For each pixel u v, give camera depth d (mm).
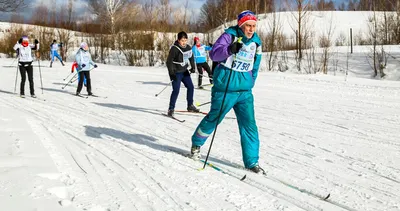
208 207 3365
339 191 3951
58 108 8656
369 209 3506
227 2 24734
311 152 5406
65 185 3508
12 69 19688
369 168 4734
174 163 4633
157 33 26516
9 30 35281
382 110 8602
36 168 3783
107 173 4094
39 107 8703
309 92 11367
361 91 11344
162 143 5699
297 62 20109
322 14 37250
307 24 31312
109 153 4945
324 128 6930
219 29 25391
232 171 4465
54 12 34750
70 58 30969
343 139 6156
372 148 5641
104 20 31641
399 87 11781
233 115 8023
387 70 17016
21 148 4461
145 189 3703
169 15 25812
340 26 35094
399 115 8031
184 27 25750
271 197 3691
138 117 7805
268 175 4391
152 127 6871
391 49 20359
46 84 13625
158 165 4527
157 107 9133
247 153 4492
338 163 4926
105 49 29750
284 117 7914
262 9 28578
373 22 27531
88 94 11023
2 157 4059
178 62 8047
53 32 32125
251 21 4215
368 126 7062
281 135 6414
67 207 2906
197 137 4781
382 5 22750
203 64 12781
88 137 5805
